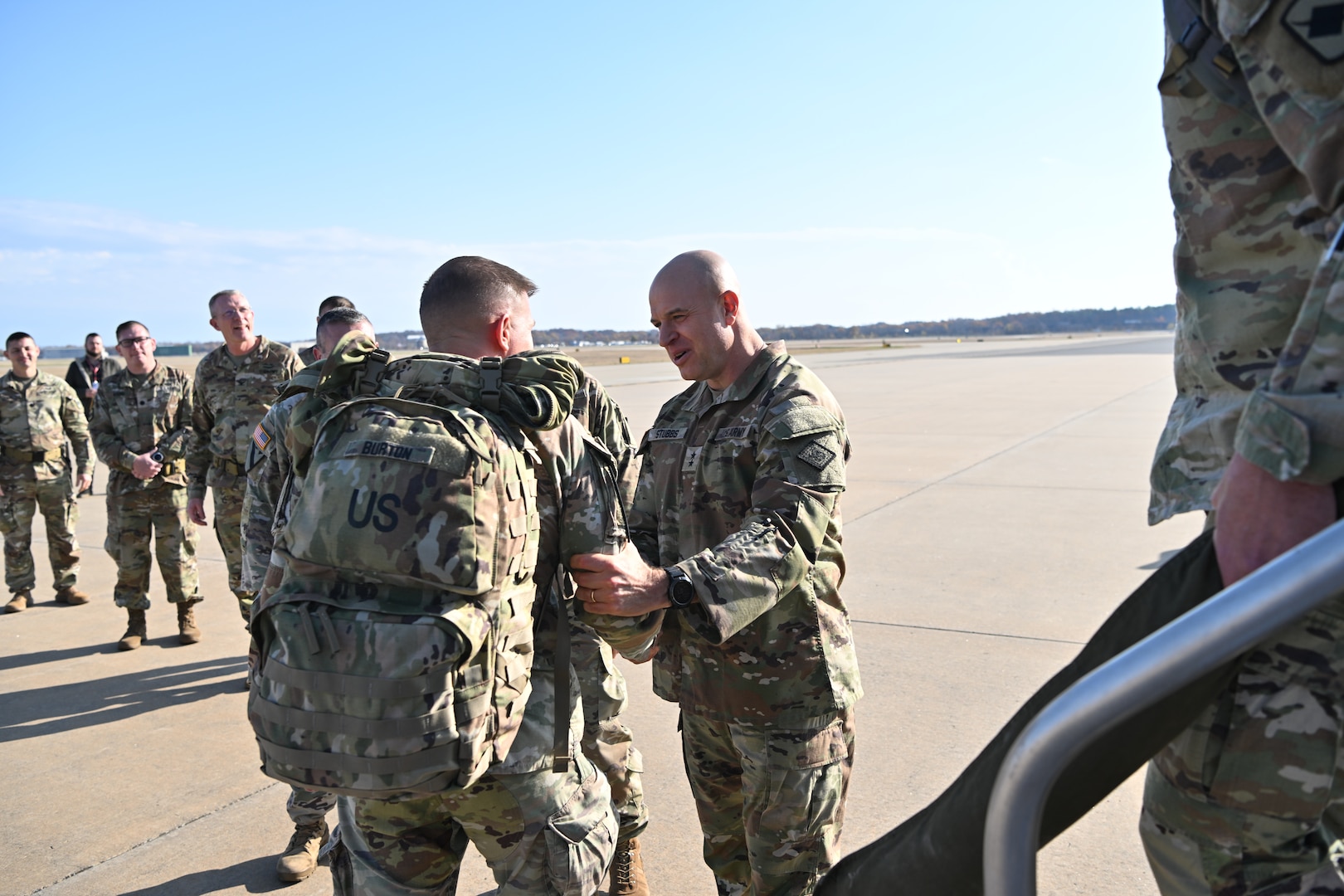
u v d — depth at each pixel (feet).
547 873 5.77
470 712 4.98
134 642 17.29
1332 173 3.31
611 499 6.19
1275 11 3.42
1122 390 65.92
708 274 7.05
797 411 6.73
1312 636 3.51
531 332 6.74
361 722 4.80
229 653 17.01
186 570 17.54
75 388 35.22
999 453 35.73
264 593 5.91
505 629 5.24
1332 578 2.50
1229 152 3.94
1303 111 3.38
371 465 5.10
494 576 5.12
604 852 6.00
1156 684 2.68
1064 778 3.38
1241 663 3.64
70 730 13.52
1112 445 36.99
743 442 7.01
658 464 7.81
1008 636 15.12
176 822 10.78
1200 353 4.12
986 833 2.97
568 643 6.07
